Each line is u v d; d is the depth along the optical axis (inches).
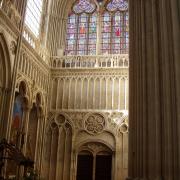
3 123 863.7
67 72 1300.4
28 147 1082.7
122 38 1403.8
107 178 1182.9
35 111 1179.3
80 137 1229.7
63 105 1264.8
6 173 871.7
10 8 917.2
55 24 1409.9
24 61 1021.2
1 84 884.0
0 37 853.2
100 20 1448.1
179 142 270.8
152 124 387.5
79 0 1514.5
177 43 283.1
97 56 1312.7
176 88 277.3
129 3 709.3
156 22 378.0
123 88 1253.7
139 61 502.0
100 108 1242.0
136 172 499.5
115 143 1194.0
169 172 280.7
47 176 1184.2
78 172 1205.7
